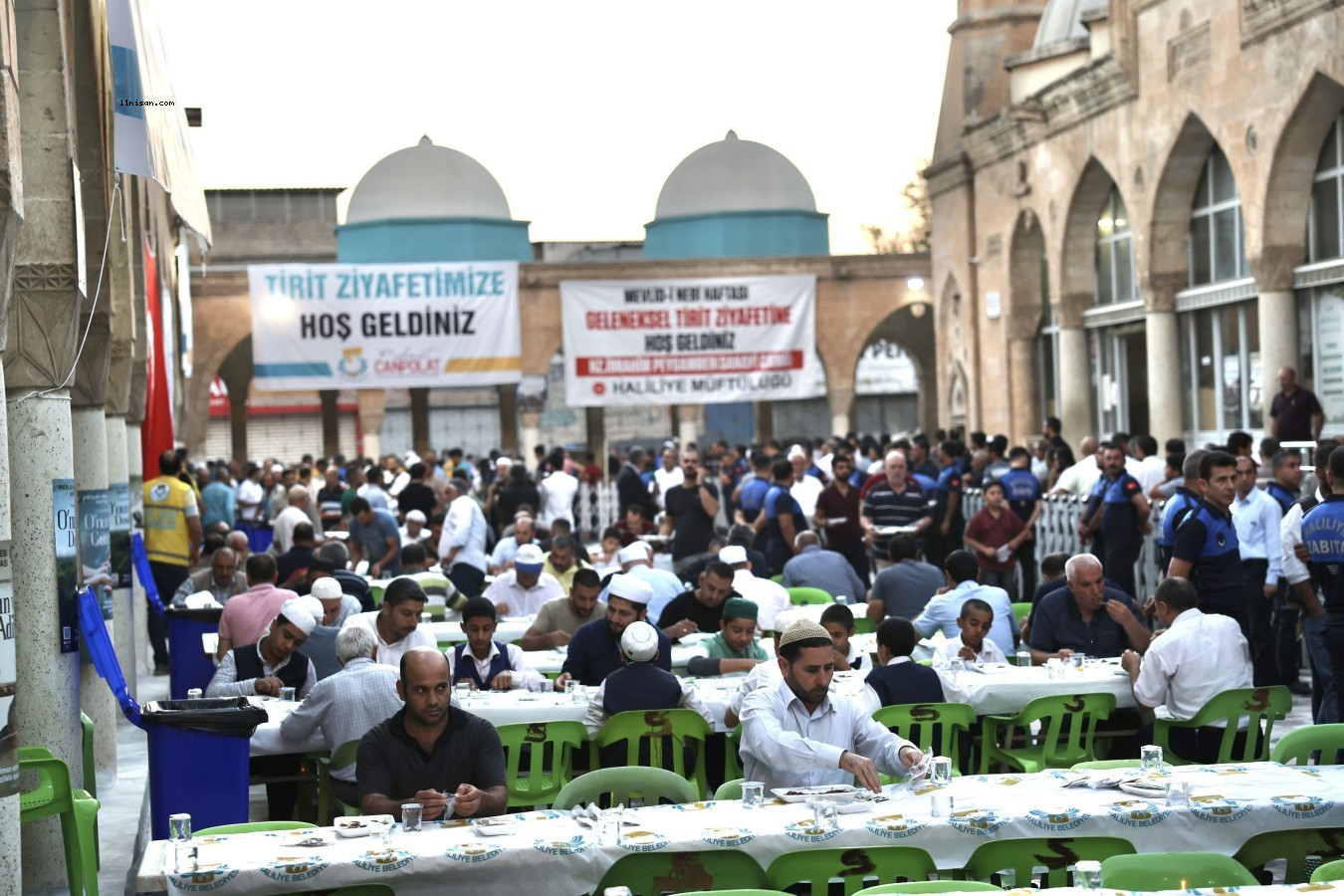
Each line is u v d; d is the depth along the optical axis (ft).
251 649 30.25
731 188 126.21
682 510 56.08
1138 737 29.71
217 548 44.47
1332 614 27.61
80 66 30.76
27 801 21.26
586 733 25.38
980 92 88.58
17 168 20.02
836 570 43.62
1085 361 76.69
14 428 25.89
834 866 16.83
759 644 33.12
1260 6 55.83
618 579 29.96
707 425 163.73
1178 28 62.64
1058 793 19.57
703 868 16.96
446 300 93.04
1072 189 73.56
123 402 37.63
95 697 33.55
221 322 106.32
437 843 18.04
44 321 25.75
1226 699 25.70
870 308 111.34
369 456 112.06
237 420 132.98
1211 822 18.58
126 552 38.19
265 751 25.89
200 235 47.78
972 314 87.40
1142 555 48.73
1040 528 59.26
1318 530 27.63
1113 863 15.71
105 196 31.07
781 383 96.17
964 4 88.94
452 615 44.24
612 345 94.99
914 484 53.62
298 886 17.17
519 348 93.91
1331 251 55.62
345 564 39.88
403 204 125.18
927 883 15.28
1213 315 64.90
